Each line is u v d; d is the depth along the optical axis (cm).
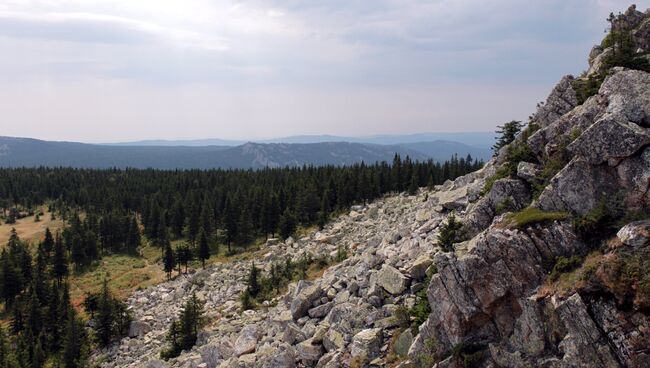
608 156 1970
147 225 14325
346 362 2711
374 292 3275
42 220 16975
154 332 6950
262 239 12681
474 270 2088
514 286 1986
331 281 4275
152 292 9306
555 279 1867
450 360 2084
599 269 1720
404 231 4734
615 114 2000
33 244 13900
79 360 6750
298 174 18025
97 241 12825
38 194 19488
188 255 10781
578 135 2277
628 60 2495
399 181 13125
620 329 1619
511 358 1881
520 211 2222
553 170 2341
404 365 2312
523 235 2028
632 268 1638
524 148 2703
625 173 1923
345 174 14012
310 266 7038
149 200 15938
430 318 2264
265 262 8962
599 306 1688
